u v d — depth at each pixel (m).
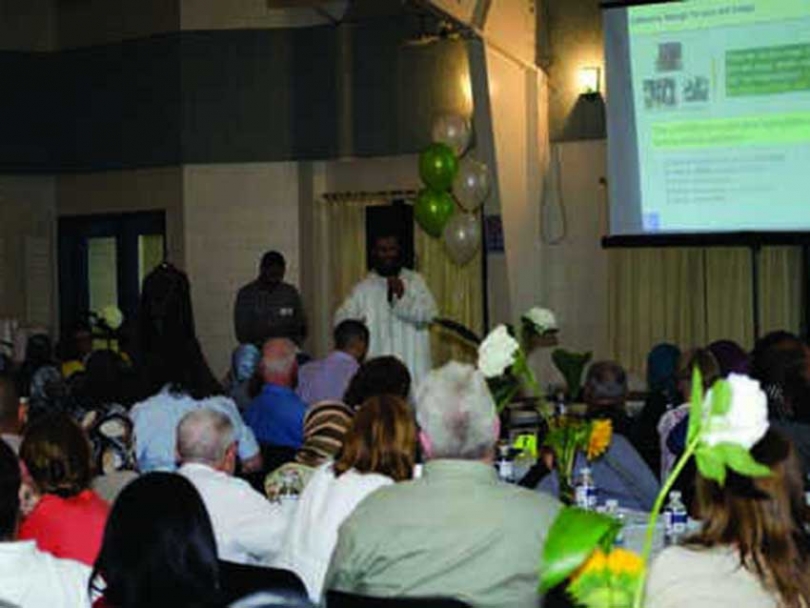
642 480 4.46
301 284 11.12
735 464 1.61
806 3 7.82
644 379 9.40
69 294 12.34
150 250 11.65
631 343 9.46
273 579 2.99
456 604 2.55
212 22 11.15
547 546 1.58
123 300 11.84
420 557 2.81
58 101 11.95
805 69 7.85
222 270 11.20
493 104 9.23
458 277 10.04
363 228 10.81
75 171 11.91
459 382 2.90
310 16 10.98
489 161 9.27
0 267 11.91
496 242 9.41
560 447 3.87
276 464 5.73
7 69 11.88
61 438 3.58
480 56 9.09
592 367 5.04
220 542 3.74
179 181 11.26
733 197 8.09
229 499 3.79
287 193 11.12
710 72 8.12
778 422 4.52
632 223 8.43
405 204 10.10
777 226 7.98
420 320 8.10
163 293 8.08
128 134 11.56
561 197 9.87
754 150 8.02
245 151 11.15
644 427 5.74
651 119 8.31
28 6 11.91
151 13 11.37
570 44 9.80
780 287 8.89
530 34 9.82
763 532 2.20
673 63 8.22
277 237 11.14
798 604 2.19
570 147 9.84
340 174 10.97
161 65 11.31
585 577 1.70
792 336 4.96
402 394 5.01
